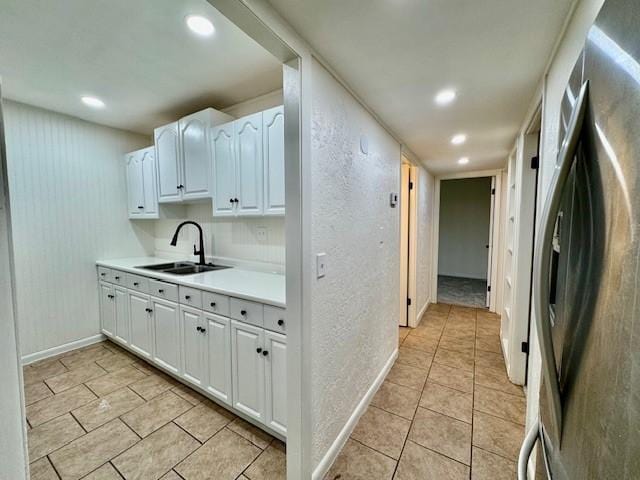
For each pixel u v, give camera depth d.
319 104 1.28
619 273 0.38
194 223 2.63
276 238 2.29
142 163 2.89
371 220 1.95
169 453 1.54
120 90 2.11
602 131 0.44
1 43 1.54
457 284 5.85
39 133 2.52
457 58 1.29
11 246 0.48
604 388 0.40
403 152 2.64
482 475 1.42
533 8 0.98
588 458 0.44
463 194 6.59
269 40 1.03
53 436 1.66
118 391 2.09
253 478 1.39
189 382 2.04
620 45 0.40
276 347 1.52
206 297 1.84
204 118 2.27
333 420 1.51
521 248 2.17
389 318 2.40
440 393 2.09
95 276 2.92
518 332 2.19
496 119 2.03
